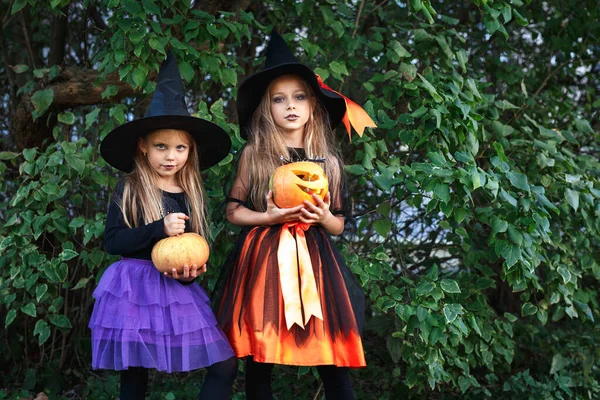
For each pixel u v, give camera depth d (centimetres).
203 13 310
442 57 344
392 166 315
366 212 343
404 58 334
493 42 434
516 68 389
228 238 343
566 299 345
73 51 445
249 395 281
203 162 294
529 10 404
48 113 373
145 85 317
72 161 306
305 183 257
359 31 404
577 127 364
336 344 260
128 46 309
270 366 283
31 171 314
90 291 383
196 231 276
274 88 281
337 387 274
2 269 336
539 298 405
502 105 348
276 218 263
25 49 466
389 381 384
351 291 274
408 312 305
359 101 408
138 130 262
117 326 248
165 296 255
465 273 352
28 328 398
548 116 394
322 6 337
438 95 313
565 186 338
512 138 374
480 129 340
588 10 388
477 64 411
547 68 414
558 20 391
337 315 263
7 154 326
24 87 375
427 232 404
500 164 302
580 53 393
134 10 292
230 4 354
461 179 289
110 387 355
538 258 331
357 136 319
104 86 354
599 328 372
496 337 350
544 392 344
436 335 302
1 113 433
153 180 269
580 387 367
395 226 374
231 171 312
